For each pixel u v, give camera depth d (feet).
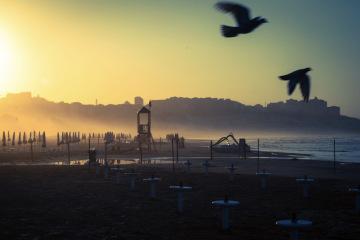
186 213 89.20
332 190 126.52
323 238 67.10
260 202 104.22
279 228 73.31
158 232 71.41
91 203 103.91
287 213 89.20
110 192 123.54
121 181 152.87
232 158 305.12
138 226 76.48
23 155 352.08
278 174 181.78
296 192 122.21
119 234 69.97
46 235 69.62
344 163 258.98
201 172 186.09
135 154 354.74
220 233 70.23
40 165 233.35
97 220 82.48
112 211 92.53
